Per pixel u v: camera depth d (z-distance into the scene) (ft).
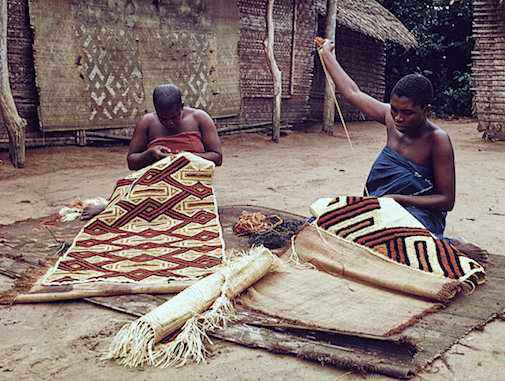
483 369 7.74
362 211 11.64
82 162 27.35
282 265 11.14
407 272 10.41
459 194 20.47
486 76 36.22
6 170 24.70
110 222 13.66
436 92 62.54
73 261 11.49
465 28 62.49
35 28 27.91
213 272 10.69
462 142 36.83
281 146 34.76
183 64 34.06
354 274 10.73
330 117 40.47
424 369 7.70
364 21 46.93
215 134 15.84
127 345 8.03
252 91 38.47
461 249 11.84
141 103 32.58
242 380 7.45
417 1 64.64
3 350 8.20
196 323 8.55
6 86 24.70
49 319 9.26
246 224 14.12
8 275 11.20
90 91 30.37
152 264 11.24
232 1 36.06
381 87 54.65
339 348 8.11
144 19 32.04
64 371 7.62
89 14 29.76
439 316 9.34
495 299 10.11
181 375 7.56
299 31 40.91
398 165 12.11
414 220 11.35
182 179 14.40
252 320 9.03
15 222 15.47
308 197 20.06
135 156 15.17
